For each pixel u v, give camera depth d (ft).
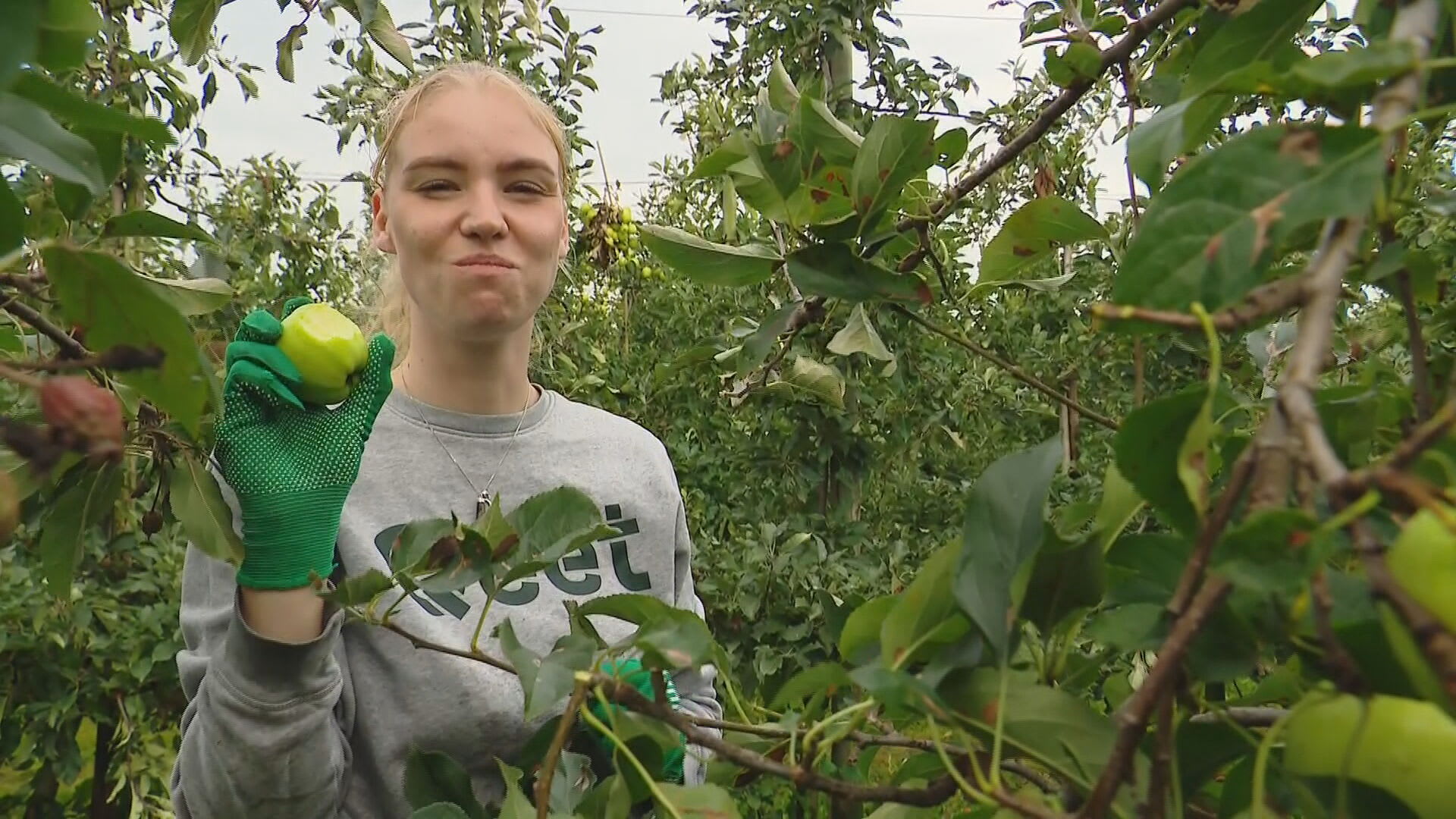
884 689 2.38
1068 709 2.50
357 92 15.03
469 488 6.27
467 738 5.68
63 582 4.50
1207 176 2.23
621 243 15.94
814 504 14.93
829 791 2.56
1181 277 2.20
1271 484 1.84
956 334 4.30
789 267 4.05
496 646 5.83
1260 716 2.61
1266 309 2.04
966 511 2.64
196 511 4.56
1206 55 3.21
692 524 18.62
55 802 14.51
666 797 2.70
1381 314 5.66
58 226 3.68
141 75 14.21
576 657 3.00
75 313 2.55
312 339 4.77
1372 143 2.13
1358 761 2.13
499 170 5.98
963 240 12.91
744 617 12.79
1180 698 2.45
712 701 6.50
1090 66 4.09
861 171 4.06
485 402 6.50
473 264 5.93
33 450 1.98
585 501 3.85
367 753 5.68
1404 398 3.26
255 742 4.82
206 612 5.52
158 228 3.66
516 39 15.23
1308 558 1.77
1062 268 17.63
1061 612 2.67
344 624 5.56
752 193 4.26
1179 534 2.55
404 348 7.40
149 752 13.67
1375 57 2.16
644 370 21.26
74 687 13.53
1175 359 12.86
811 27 13.85
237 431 4.73
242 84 14.90
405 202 6.04
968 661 2.61
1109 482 2.83
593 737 4.21
